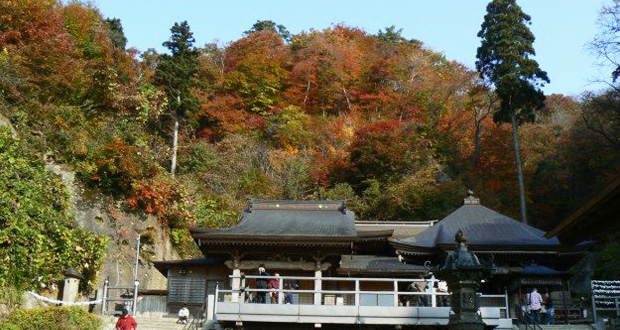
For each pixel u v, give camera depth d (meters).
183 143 45.81
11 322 19.27
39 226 23.92
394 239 26.56
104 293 22.97
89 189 29.97
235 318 21.00
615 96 41.84
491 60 45.25
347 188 43.06
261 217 27.67
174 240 34.16
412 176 43.44
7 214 22.81
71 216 26.58
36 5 33.19
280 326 21.41
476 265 13.77
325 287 25.25
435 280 22.08
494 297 24.12
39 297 20.67
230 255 24.84
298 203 28.80
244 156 46.69
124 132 33.78
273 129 52.09
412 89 57.69
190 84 46.94
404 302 24.38
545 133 52.25
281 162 47.62
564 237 14.52
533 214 45.19
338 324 21.27
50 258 23.88
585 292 32.38
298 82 60.81
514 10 45.69
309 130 53.69
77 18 39.47
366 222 33.91
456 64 64.56
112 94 35.03
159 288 32.06
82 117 32.28
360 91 59.59
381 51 66.69
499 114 43.69
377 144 44.69
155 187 32.69
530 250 26.06
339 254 24.62
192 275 26.31
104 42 40.62
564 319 24.64
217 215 38.25
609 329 21.67
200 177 44.06
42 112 30.31
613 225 13.67
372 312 21.05
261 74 57.59
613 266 33.38
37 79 31.42
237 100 54.62
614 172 43.44
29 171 25.38
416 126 48.09
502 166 49.88
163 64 44.59
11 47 31.00
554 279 26.12
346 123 53.97
